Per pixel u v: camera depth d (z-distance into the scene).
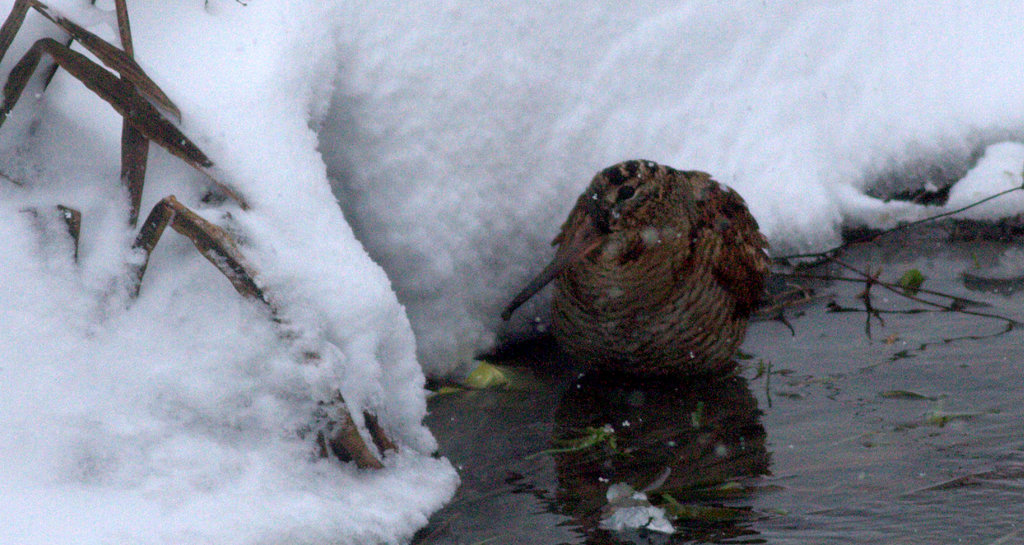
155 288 6.27
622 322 8.79
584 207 8.88
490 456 7.51
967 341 9.19
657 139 10.27
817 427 7.70
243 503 5.84
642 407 8.45
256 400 6.27
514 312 9.70
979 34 12.94
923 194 12.41
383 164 8.36
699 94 10.62
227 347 6.23
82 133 6.55
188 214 6.25
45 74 6.49
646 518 6.32
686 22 10.48
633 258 8.53
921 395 8.12
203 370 6.18
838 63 11.82
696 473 7.09
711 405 8.37
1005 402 7.88
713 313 8.88
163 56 6.99
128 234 6.31
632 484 6.98
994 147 12.37
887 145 12.17
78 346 6.00
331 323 6.61
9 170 6.30
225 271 6.25
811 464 7.07
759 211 10.97
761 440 7.55
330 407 6.38
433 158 8.57
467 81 8.73
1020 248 11.53
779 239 11.12
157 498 5.73
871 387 8.37
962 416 7.67
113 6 7.11
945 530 6.01
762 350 9.40
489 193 8.99
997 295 10.25
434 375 8.94
